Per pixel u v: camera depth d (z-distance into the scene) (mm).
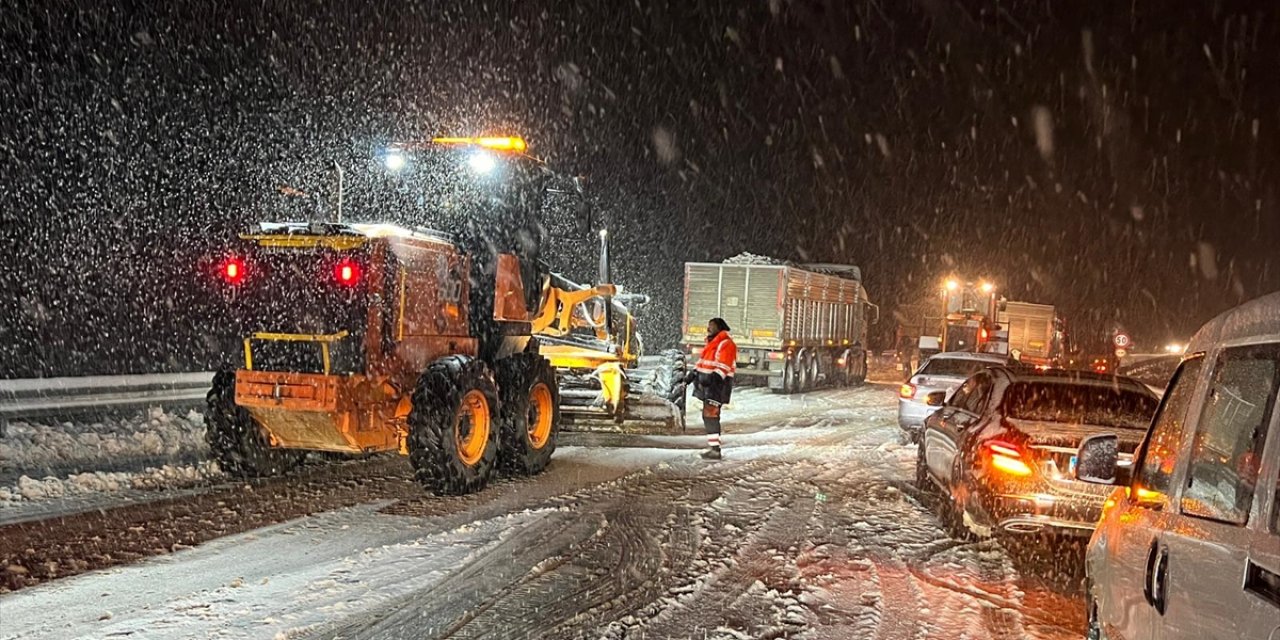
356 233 9352
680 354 16203
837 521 9336
